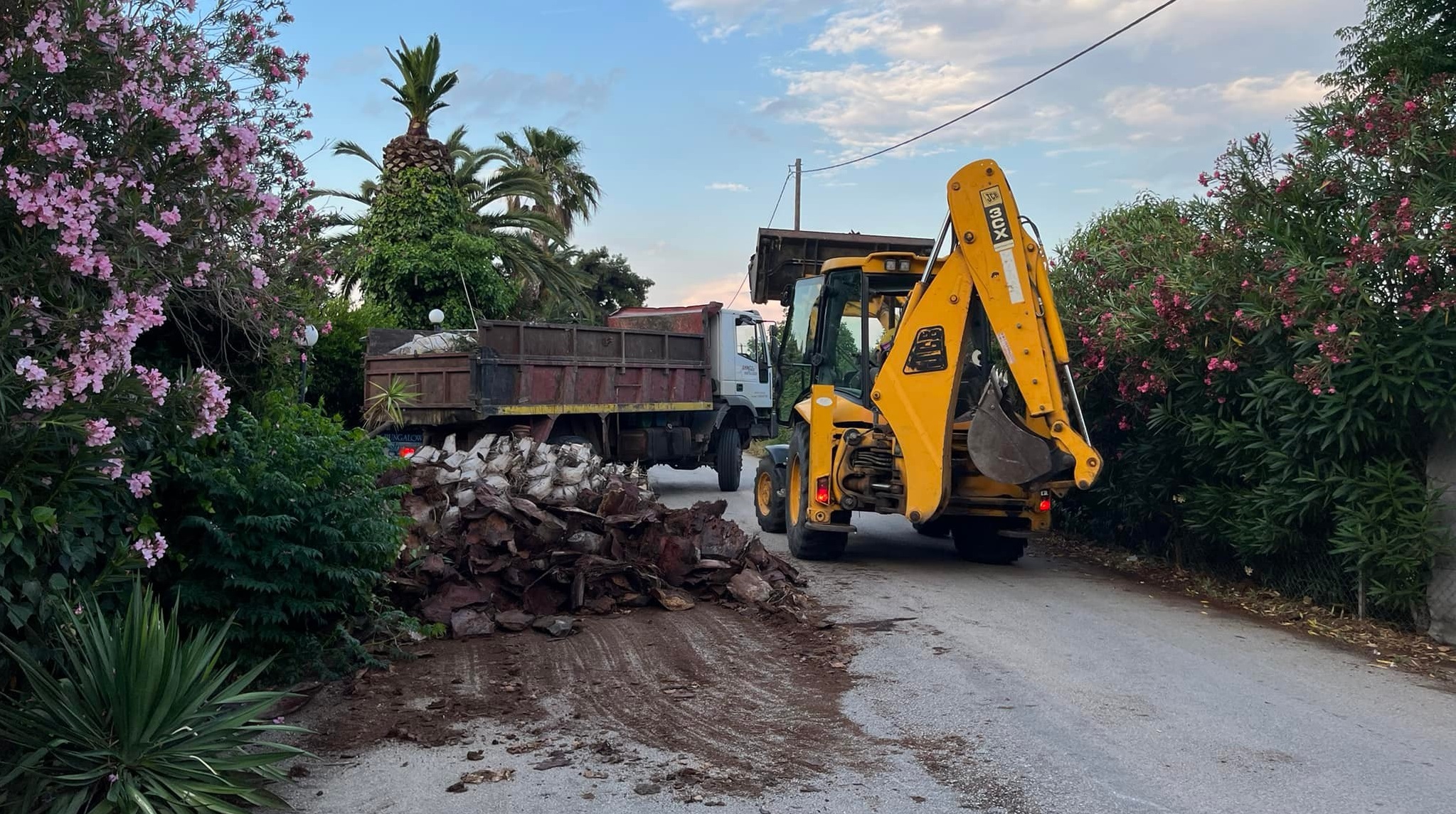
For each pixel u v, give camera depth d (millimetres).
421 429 13398
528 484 8734
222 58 4801
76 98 3984
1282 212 8039
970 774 4488
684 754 4719
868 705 5496
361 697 5500
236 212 4512
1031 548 11719
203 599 5141
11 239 3713
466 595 7094
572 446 10688
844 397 10641
